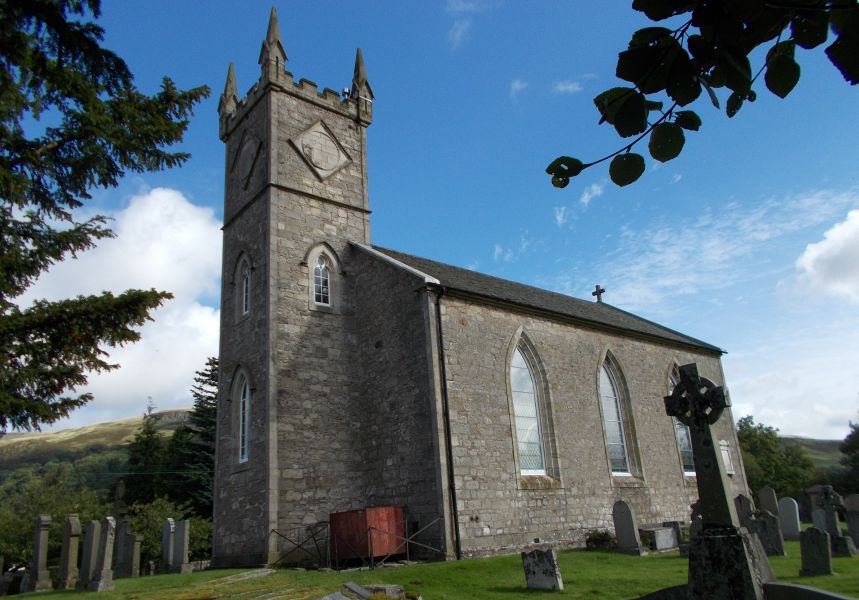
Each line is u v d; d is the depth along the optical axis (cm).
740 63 264
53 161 984
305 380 2083
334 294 2272
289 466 1950
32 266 980
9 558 3359
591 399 2459
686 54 268
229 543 2053
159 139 1039
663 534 1922
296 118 2422
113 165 1036
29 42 802
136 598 1359
